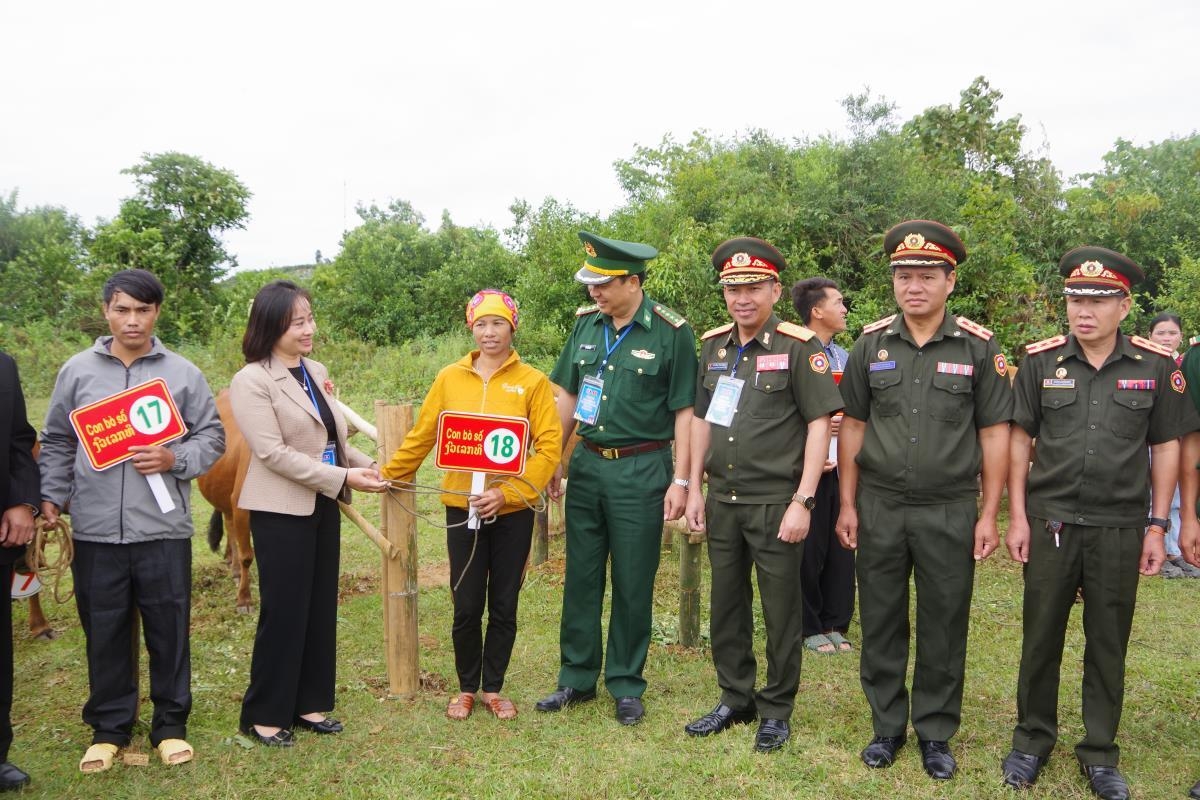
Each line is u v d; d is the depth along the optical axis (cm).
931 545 314
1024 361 320
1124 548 297
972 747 337
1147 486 300
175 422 315
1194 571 580
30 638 458
